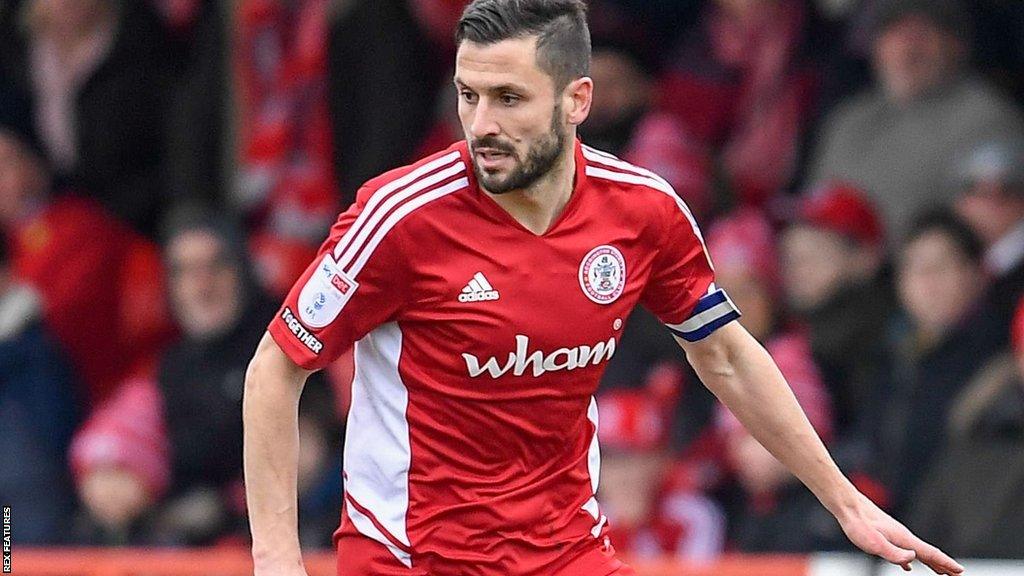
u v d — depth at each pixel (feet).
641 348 86.38
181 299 93.04
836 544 78.89
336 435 88.79
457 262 45.60
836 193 87.86
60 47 106.01
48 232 103.09
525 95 43.80
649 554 80.94
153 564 67.36
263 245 99.19
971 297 83.05
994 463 77.30
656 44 99.50
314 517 86.33
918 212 88.48
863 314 86.22
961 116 90.94
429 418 46.68
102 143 105.40
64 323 101.76
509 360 46.01
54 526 94.89
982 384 79.56
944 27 91.30
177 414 91.91
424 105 99.55
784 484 80.64
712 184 95.71
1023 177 87.45
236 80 101.50
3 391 98.99
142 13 106.63
